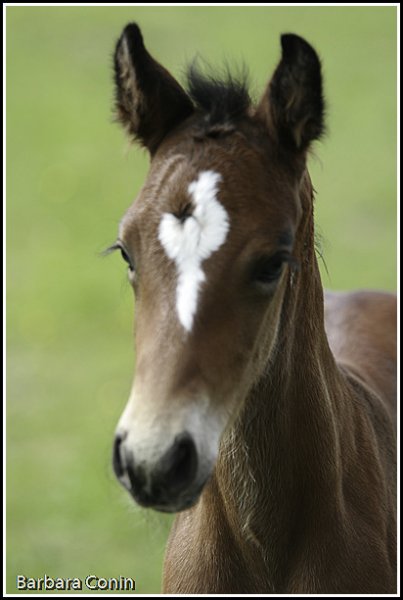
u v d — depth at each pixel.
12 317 21.72
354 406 7.60
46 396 18.34
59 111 33.81
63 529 14.23
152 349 5.73
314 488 6.83
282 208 6.15
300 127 6.40
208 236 5.89
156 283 5.86
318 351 6.89
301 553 6.90
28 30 40.41
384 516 7.39
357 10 41.28
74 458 16.19
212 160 6.16
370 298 10.86
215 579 7.04
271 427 6.70
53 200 27.27
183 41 36.06
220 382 5.82
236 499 6.82
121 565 13.14
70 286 23.09
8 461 16.14
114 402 17.78
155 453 5.46
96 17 41.56
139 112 6.61
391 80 34.38
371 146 29.84
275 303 6.26
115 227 25.11
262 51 34.28
